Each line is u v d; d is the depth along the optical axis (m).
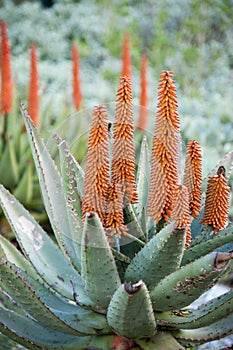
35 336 1.29
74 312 1.34
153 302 1.23
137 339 1.28
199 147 1.27
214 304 1.27
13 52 5.29
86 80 4.83
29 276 1.34
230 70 5.04
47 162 1.36
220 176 1.26
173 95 1.20
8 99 2.56
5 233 2.50
